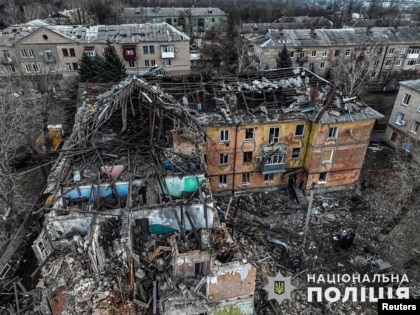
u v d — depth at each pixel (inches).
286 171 1160.8
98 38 2081.7
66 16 3093.0
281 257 907.4
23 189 1167.0
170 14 3528.5
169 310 555.8
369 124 1071.0
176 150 772.0
